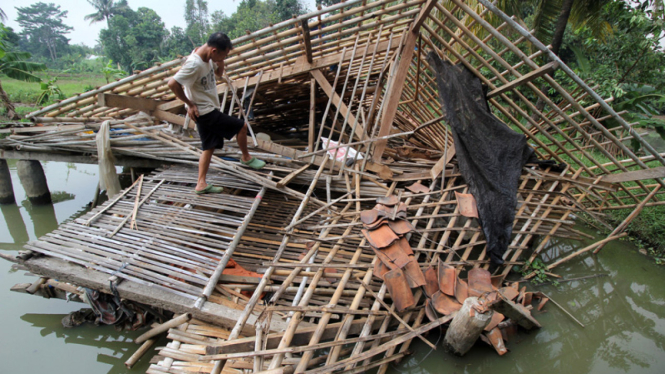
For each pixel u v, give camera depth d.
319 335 2.92
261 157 5.10
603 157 8.47
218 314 3.15
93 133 5.69
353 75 6.83
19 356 3.52
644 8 8.20
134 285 3.38
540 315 4.05
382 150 4.97
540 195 5.05
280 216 4.95
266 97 6.54
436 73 4.76
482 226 4.20
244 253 4.25
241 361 2.97
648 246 5.56
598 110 7.23
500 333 3.45
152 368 2.94
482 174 4.43
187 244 3.83
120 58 39.56
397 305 3.25
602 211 5.82
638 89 10.21
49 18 62.62
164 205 4.49
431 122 4.87
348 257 4.12
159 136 5.36
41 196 6.70
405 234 3.82
